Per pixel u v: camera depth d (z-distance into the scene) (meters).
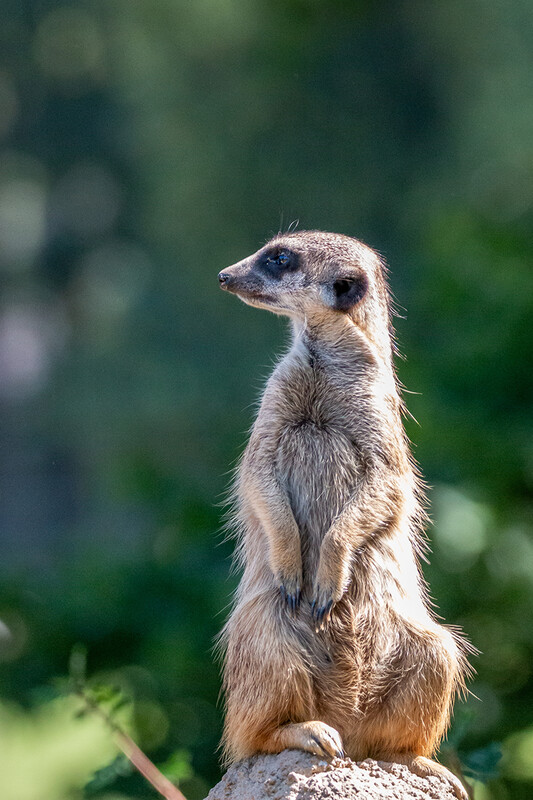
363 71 30.02
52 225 41.41
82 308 40.41
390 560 7.22
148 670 13.07
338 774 6.46
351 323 7.63
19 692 13.81
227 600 12.71
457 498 12.32
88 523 31.44
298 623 7.05
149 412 29.66
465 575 12.59
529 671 12.62
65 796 13.59
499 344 13.62
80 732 14.53
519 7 25.73
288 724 6.89
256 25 30.86
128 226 39.09
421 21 29.47
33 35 38.44
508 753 11.59
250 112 30.62
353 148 29.88
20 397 38.00
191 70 32.38
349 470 7.35
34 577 15.23
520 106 24.08
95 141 39.41
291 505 7.40
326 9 29.64
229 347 30.23
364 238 29.28
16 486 36.56
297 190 29.94
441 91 29.80
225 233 30.62
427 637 7.08
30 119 39.75
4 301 41.78
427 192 28.19
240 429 18.08
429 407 13.45
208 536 13.57
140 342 31.84
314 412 7.51
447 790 6.69
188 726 12.63
